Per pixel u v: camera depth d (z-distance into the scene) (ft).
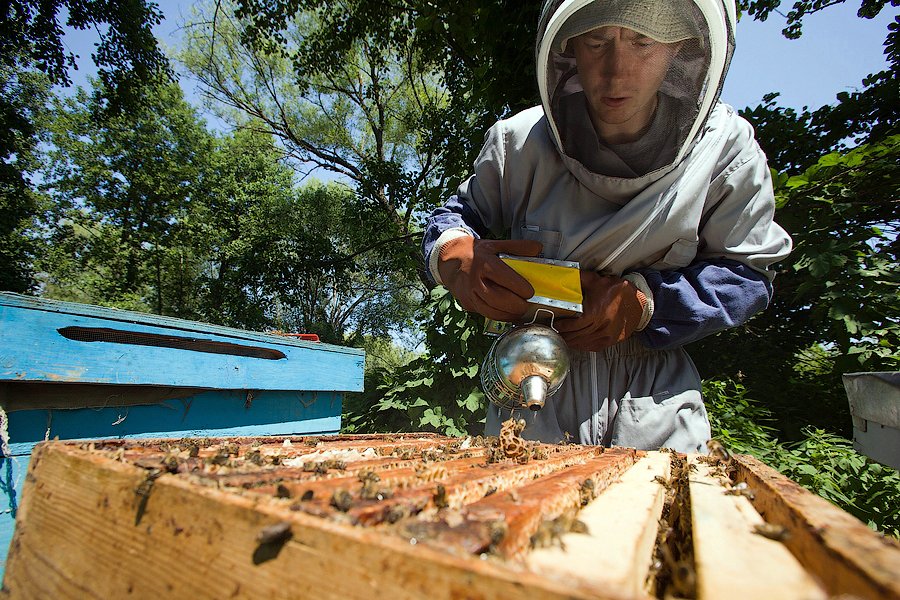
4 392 4.70
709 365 17.87
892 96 15.81
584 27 4.29
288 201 58.29
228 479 1.98
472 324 14.97
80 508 2.22
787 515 1.83
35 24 36.81
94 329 5.26
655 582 1.88
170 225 55.62
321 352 8.13
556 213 6.00
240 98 53.31
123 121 55.52
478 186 6.77
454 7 16.02
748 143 5.73
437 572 1.21
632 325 5.54
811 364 17.85
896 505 9.18
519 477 2.58
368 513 1.54
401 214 38.65
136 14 39.58
